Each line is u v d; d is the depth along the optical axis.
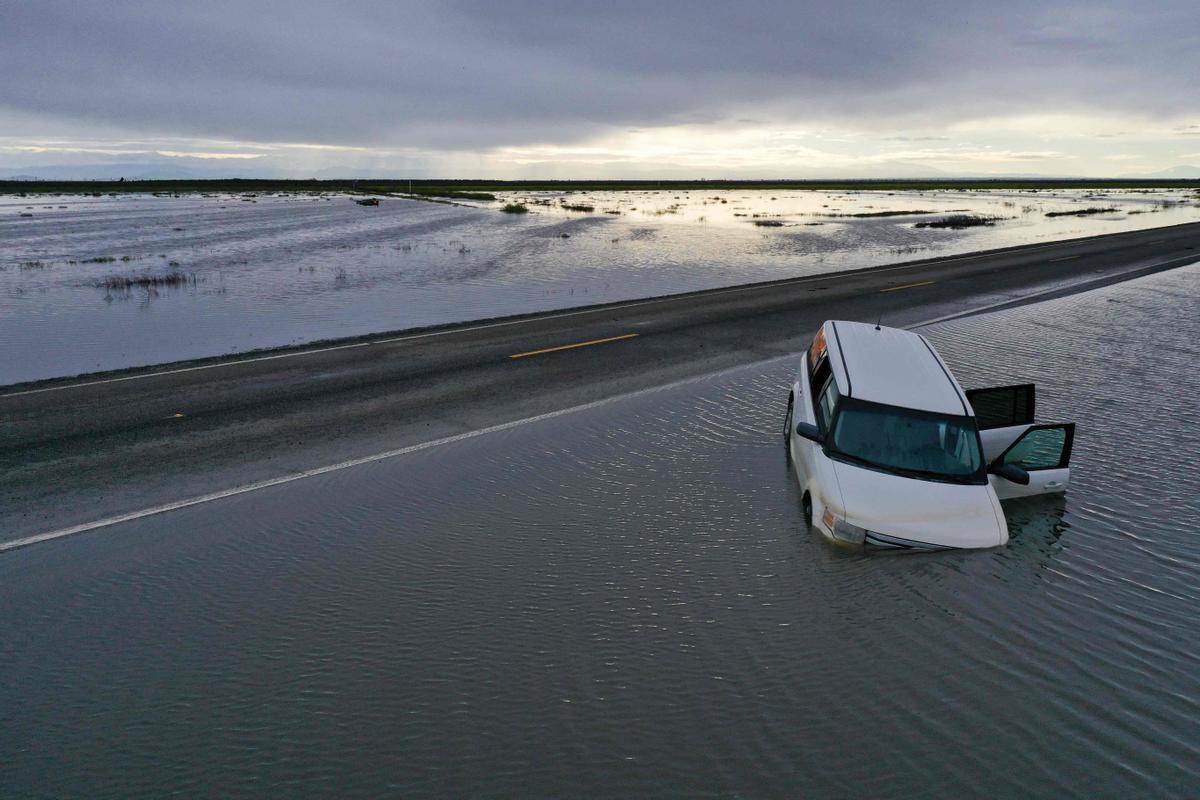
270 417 10.62
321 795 3.79
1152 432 9.78
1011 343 15.27
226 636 5.25
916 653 5.03
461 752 4.10
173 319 18.42
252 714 4.41
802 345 15.61
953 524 6.61
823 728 4.29
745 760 4.04
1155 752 4.13
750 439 9.72
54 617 5.52
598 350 15.13
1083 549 6.62
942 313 18.81
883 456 7.09
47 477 8.34
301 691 4.62
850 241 40.12
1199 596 5.84
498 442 9.59
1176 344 15.13
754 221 55.88
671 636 5.22
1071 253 32.06
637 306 20.45
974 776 3.93
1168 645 5.16
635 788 3.84
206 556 6.50
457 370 13.45
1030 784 3.88
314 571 6.21
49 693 4.62
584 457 9.03
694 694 4.59
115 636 5.26
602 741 4.18
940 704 4.50
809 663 4.91
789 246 37.62
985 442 7.96
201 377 12.79
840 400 7.41
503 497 7.80
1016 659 4.97
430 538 6.82
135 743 4.17
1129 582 6.05
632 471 8.56
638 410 11.01
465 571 6.18
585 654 5.00
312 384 12.41
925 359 8.27
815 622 5.40
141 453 9.13
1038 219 56.72
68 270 27.64
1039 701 4.54
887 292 22.28
